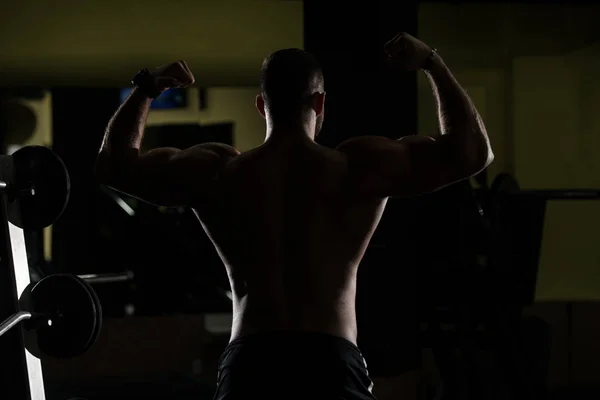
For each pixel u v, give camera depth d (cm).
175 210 562
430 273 373
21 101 629
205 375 397
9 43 524
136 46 532
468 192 366
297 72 131
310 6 373
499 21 513
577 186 548
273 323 123
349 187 127
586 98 539
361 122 368
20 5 519
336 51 370
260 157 131
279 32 522
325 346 120
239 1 514
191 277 554
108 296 556
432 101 521
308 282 125
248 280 127
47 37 524
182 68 132
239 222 129
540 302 486
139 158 131
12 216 208
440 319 374
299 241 126
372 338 363
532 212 366
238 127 651
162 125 647
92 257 577
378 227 367
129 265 562
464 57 534
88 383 381
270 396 117
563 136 546
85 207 582
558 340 401
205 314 532
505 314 368
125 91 602
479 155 121
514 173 552
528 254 367
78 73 579
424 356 384
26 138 633
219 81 613
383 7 366
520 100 543
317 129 138
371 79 368
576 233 546
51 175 206
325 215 127
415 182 124
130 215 571
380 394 340
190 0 518
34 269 443
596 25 517
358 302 367
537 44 528
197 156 133
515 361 354
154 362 420
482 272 368
